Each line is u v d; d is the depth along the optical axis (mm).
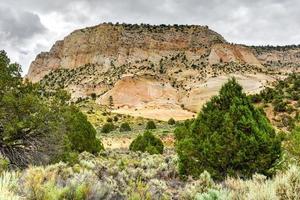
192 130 11914
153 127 77250
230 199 6812
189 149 11547
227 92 11844
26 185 6199
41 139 17859
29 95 17625
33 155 17703
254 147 10656
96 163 15461
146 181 11711
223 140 10938
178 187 10836
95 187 6805
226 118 11141
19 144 17828
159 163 16391
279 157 11023
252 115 11461
